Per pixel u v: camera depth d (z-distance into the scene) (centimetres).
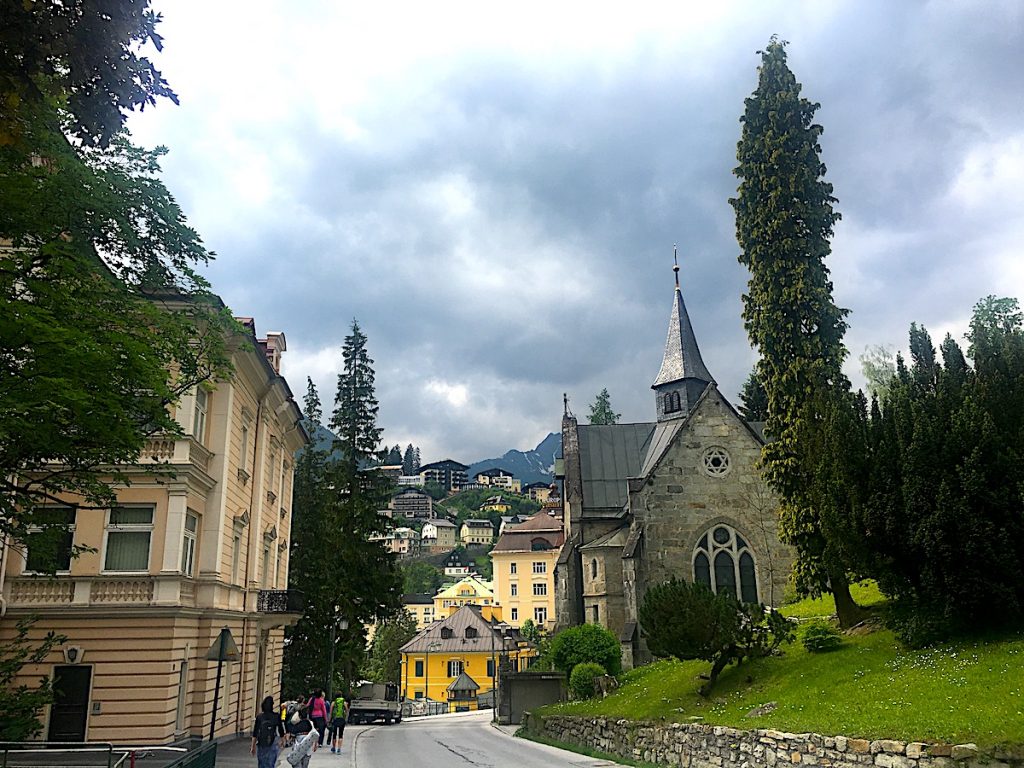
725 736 1827
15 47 623
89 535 2436
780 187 2927
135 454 1527
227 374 1761
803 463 2584
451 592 15125
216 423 2805
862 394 2316
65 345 1180
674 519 4034
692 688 2541
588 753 2611
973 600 1831
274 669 3922
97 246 1455
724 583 3969
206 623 2669
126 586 2392
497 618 11856
